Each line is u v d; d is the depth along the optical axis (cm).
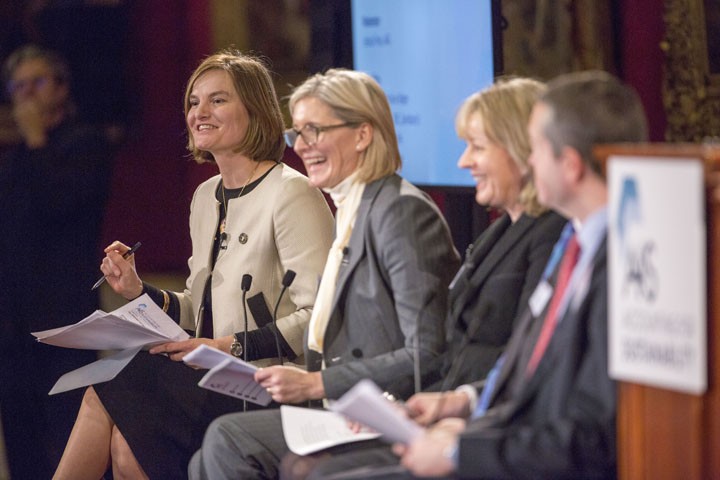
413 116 1178
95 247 1218
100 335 853
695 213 484
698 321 486
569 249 568
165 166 2005
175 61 1980
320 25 1402
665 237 493
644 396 515
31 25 1906
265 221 893
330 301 777
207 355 720
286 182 898
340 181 775
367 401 555
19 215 1182
